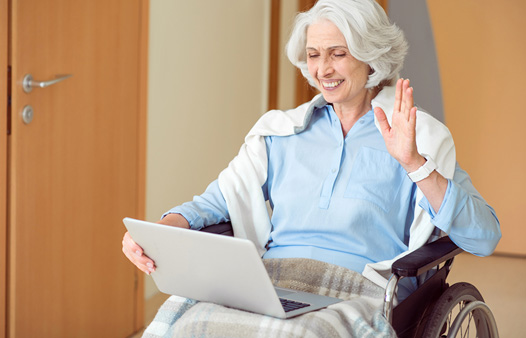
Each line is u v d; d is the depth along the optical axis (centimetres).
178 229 137
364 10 165
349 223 166
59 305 238
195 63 335
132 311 286
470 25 426
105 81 254
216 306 140
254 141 184
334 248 167
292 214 174
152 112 294
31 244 221
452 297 157
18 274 216
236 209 178
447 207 149
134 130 277
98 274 260
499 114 429
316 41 168
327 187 170
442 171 163
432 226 160
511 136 428
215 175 369
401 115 146
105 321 266
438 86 433
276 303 133
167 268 148
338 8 165
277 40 442
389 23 170
